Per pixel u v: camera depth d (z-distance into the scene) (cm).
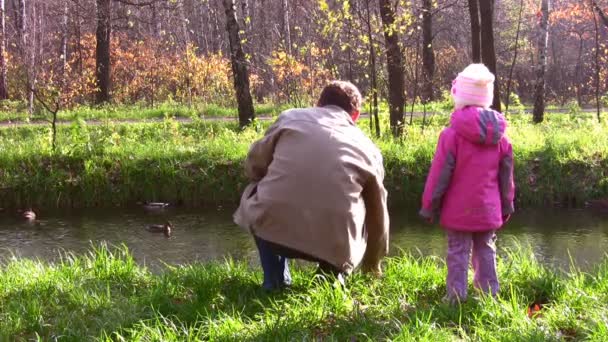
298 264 638
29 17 2464
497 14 4153
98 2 2647
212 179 1254
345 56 1725
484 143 460
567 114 2355
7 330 454
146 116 2202
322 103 509
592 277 547
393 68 1509
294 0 2080
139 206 1232
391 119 1519
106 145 1365
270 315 458
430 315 439
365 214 501
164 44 2950
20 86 2464
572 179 1258
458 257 475
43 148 1332
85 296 514
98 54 2664
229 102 2488
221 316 469
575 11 3019
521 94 3891
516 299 478
